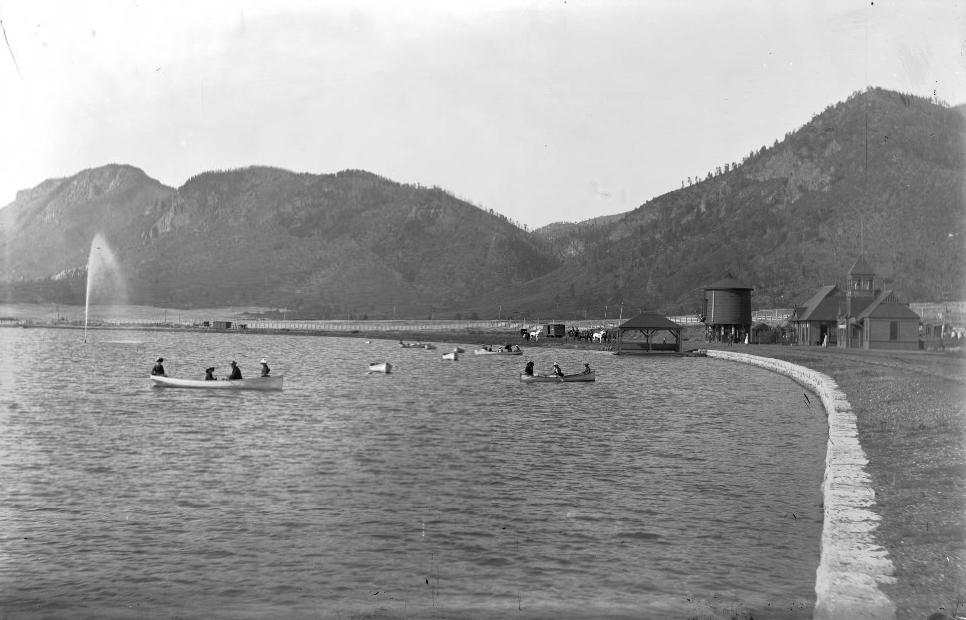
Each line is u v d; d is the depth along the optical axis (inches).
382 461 1432.1
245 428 1859.0
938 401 1530.5
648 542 939.3
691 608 745.0
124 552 930.1
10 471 1369.3
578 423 1919.3
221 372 3794.3
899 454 1045.2
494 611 749.3
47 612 769.6
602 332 6673.2
